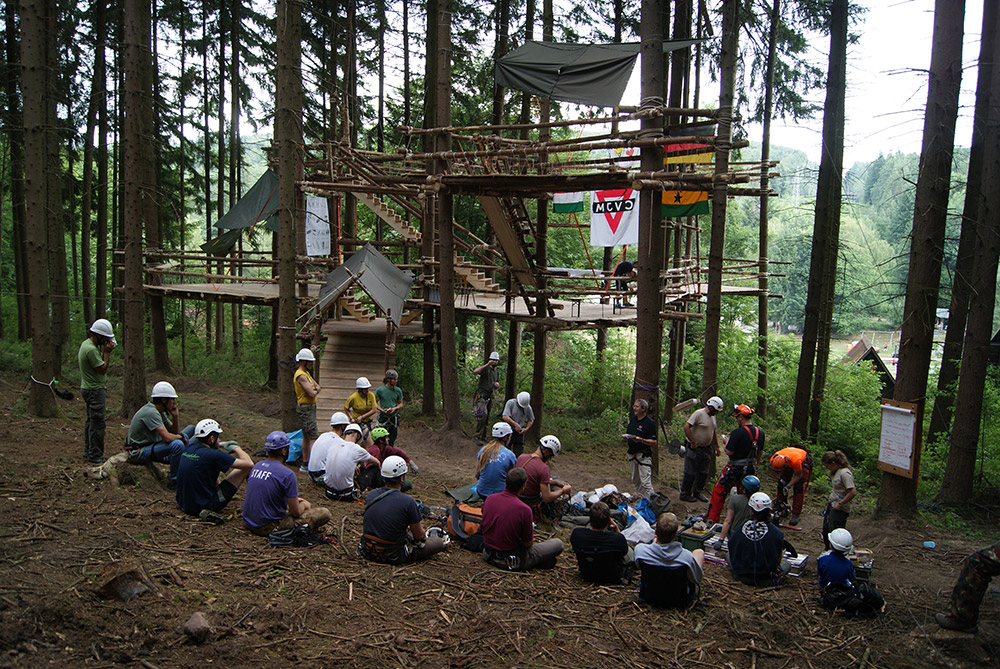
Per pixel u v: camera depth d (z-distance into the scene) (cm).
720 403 1028
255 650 464
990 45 1108
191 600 511
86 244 1969
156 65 2217
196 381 1736
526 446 1419
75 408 1248
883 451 932
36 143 995
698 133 1121
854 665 541
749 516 711
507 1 1956
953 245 1230
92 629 460
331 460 867
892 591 697
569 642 529
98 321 830
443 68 1325
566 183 1150
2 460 791
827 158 1320
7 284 2814
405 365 1892
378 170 1490
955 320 1288
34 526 609
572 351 2219
